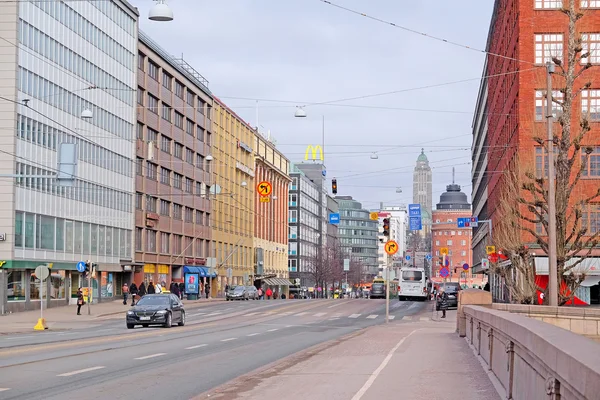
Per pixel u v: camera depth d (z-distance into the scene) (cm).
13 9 5228
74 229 6159
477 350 2011
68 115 6041
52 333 3288
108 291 6919
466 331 2647
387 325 4097
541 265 5103
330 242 18850
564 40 5347
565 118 3266
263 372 1666
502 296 6084
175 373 1661
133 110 7356
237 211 11031
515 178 4050
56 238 5856
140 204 7606
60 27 5884
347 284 17350
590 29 5288
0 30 5222
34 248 5512
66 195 6019
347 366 1750
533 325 961
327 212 18462
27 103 5384
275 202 13362
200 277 9325
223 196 10356
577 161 5178
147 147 7719
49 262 5731
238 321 4512
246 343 2628
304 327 3875
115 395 1305
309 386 1399
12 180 5203
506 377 1162
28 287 5425
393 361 1847
